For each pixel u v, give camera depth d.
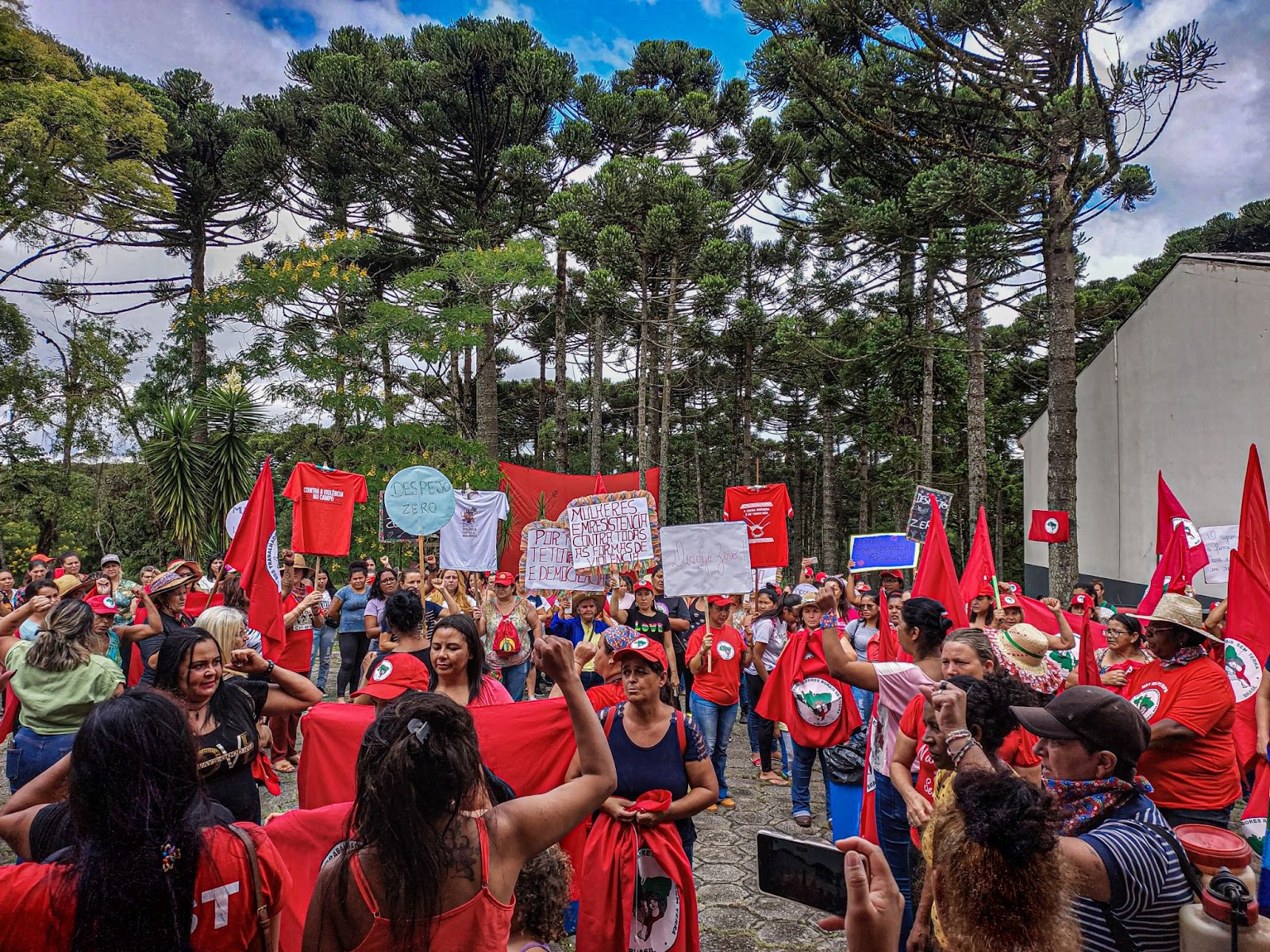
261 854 1.82
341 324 18.84
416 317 18.53
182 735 1.73
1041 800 1.70
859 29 13.91
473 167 25.81
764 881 1.92
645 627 6.86
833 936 4.32
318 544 7.66
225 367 19.14
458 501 8.07
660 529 6.39
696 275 21.03
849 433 38.38
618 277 19.94
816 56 13.05
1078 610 10.23
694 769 3.31
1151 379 15.30
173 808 1.67
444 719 1.65
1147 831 1.99
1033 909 1.63
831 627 3.71
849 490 39.19
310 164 27.25
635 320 20.84
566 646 1.96
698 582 6.29
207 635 3.00
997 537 33.38
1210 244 29.56
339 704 3.86
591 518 6.36
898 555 7.61
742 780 7.30
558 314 25.92
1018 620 6.64
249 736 3.08
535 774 3.50
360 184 26.70
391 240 27.55
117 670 4.60
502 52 23.73
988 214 13.25
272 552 5.30
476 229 24.30
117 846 1.60
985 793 1.74
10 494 19.80
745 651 7.69
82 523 20.53
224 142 27.20
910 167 17.02
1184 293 14.33
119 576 8.15
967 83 11.88
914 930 2.35
